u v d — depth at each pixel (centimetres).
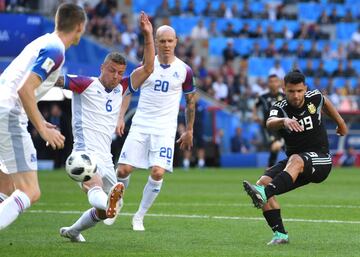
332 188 4459
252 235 2344
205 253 1933
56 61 1798
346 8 8881
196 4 8469
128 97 2439
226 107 7019
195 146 6512
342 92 7544
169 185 4591
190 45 7344
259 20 8406
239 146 6744
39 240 2186
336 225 2625
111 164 2180
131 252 1942
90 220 2083
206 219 2798
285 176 2050
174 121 2614
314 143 2139
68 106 5978
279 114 2142
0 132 1833
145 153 2591
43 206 3259
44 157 6169
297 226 2592
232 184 4666
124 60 2128
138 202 3506
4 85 1852
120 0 7994
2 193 1959
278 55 8019
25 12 6100
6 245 2069
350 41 8544
